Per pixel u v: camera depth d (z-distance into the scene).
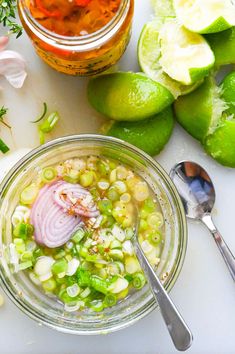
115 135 0.44
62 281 0.43
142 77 0.43
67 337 0.45
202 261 0.46
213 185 0.46
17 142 0.46
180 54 0.43
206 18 0.43
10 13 0.43
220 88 0.44
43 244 0.43
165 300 0.41
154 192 0.45
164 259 0.44
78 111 0.46
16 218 0.44
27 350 0.45
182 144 0.46
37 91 0.46
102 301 0.44
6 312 0.45
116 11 0.40
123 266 0.44
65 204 0.44
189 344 0.40
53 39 0.39
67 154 0.45
